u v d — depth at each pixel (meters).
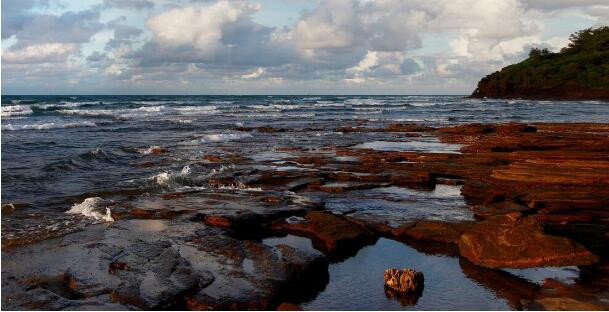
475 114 52.88
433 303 6.32
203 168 16.03
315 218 9.68
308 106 74.75
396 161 17.44
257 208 10.34
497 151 18.95
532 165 14.26
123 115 47.06
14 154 18.41
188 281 6.60
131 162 17.42
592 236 8.70
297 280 6.89
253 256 7.53
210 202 10.95
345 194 12.41
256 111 60.03
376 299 6.44
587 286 6.68
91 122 36.66
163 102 84.69
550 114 50.75
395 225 9.49
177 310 5.94
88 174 14.74
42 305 5.98
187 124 37.44
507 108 66.25
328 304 6.29
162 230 8.93
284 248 7.86
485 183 13.02
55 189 12.44
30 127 31.05
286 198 11.43
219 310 5.88
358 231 9.02
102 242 8.22
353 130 32.03
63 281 6.68
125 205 10.67
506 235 7.81
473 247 7.83
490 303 6.29
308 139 26.61
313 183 13.38
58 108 51.31
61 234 8.66
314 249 8.42
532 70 112.69
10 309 5.88
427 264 7.73
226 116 50.03
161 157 18.81
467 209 10.78
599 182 12.25
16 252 7.73
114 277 6.77
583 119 42.44
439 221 9.59
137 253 7.66
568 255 7.43
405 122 41.16
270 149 21.66
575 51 120.31
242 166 16.42
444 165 15.88
